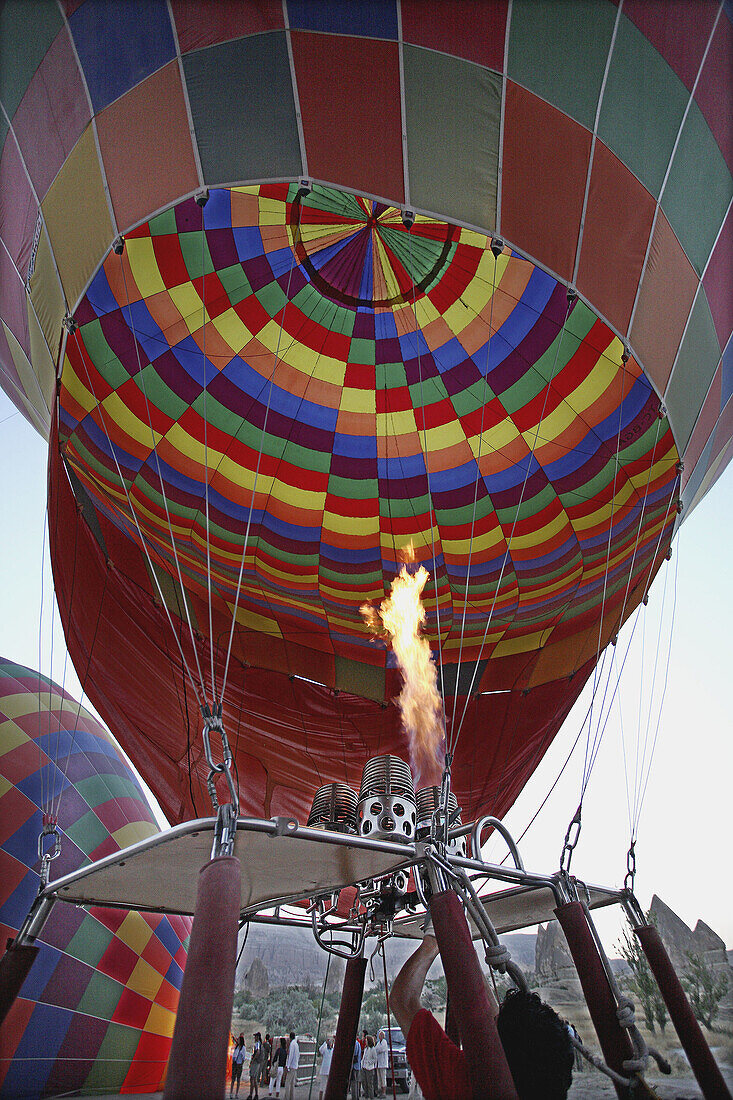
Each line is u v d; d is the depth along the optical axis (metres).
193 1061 2.48
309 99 5.00
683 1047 4.07
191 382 10.34
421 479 11.38
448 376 10.99
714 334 6.15
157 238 9.27
